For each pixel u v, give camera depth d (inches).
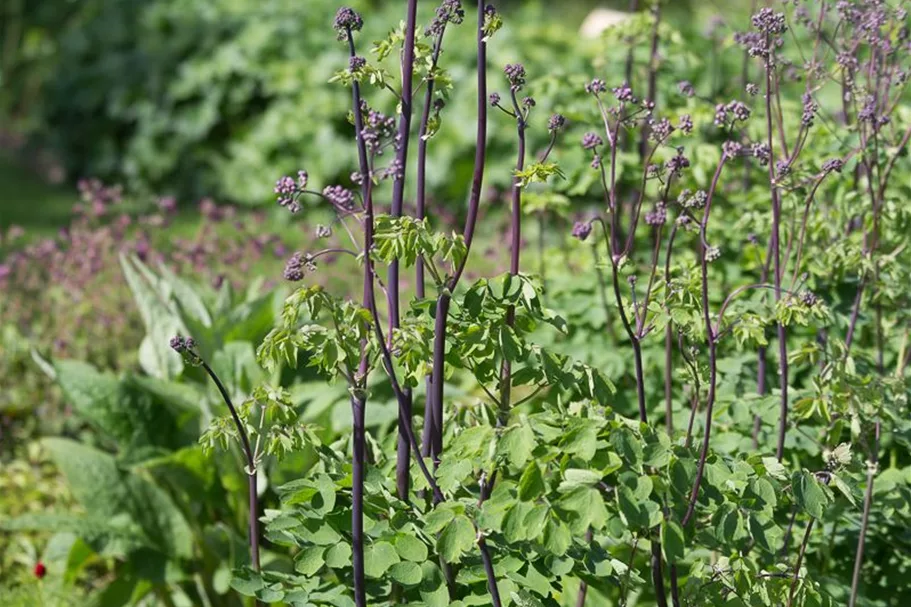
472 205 119.0
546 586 111.2
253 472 121.5
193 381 204.7
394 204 120.6
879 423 136.8
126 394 192.9
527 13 564.4
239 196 449.4
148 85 482.6
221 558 180.5
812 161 173.9
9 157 532.4
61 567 203.0
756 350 167.0
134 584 186.7
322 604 117.3
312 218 427.5
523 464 103.8
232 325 208.5
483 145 118.3
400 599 119.6
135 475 188.9
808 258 157.8
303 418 180.1
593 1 790.5
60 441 190.9
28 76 591.8
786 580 118.0
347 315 109.3
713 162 179.9
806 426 153.6
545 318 115.5
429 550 117.5
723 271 179.5
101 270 264.2
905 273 146.9
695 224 128.3
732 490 113.1
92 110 497.4
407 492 121.1
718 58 275.9
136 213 413.7
